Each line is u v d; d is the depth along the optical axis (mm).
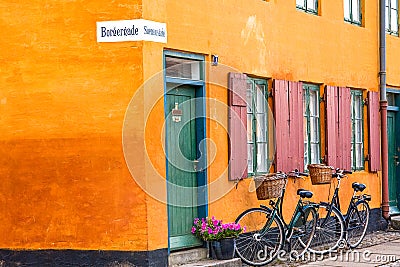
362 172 15758
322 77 14469
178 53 11047
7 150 10961
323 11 14578
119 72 10453
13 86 10914
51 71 10734
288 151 13281
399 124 17344
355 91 15711
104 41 10492
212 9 11664
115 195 10477
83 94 10594
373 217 16125
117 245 10461
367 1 16062
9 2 10914
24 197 10875
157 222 10516
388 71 16750
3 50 10945
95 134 10547
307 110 14172
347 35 15305
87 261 10594
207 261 11125
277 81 13031
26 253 10867
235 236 11297
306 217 12664
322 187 14336
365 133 15945
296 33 13719
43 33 10766
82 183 10602
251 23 12531
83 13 10586
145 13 10438
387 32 16953
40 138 10797
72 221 10648
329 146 14492
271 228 12031
